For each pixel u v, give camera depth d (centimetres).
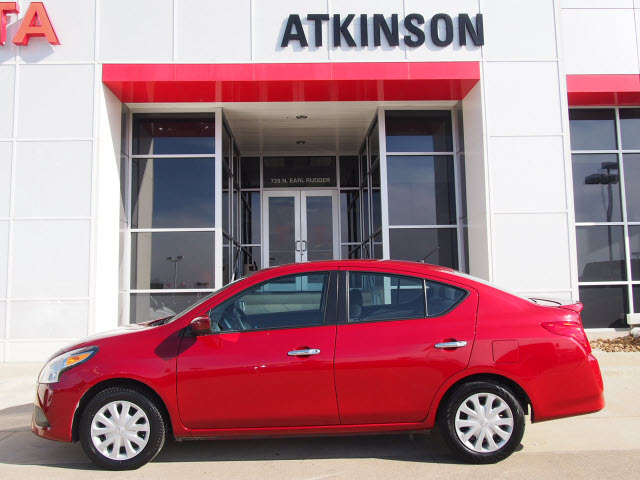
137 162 991
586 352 418
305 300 435
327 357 409
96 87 856
